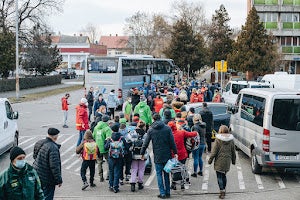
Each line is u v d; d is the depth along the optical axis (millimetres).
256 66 50094
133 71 35062
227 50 68312
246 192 11117
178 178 10742
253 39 50469
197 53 64625
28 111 30734
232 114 16500
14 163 6242
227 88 29031
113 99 24734
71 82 72562
